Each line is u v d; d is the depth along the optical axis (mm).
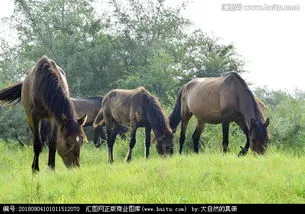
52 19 39906
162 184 9266
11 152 20578
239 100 15812
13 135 27672
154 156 18625
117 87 37812
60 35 40031
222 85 16359
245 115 15562
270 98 37156
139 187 9188
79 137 11977
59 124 12039
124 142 20922
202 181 9391
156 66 33625
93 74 37781
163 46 40094
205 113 17125
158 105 17328
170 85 33500
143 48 39625
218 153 15047
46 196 8672
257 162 11398
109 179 10000
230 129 20141
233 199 8016
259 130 14359
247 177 9453
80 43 39250
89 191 9016
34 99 12406
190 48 37781
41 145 12969
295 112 19562
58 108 12008
